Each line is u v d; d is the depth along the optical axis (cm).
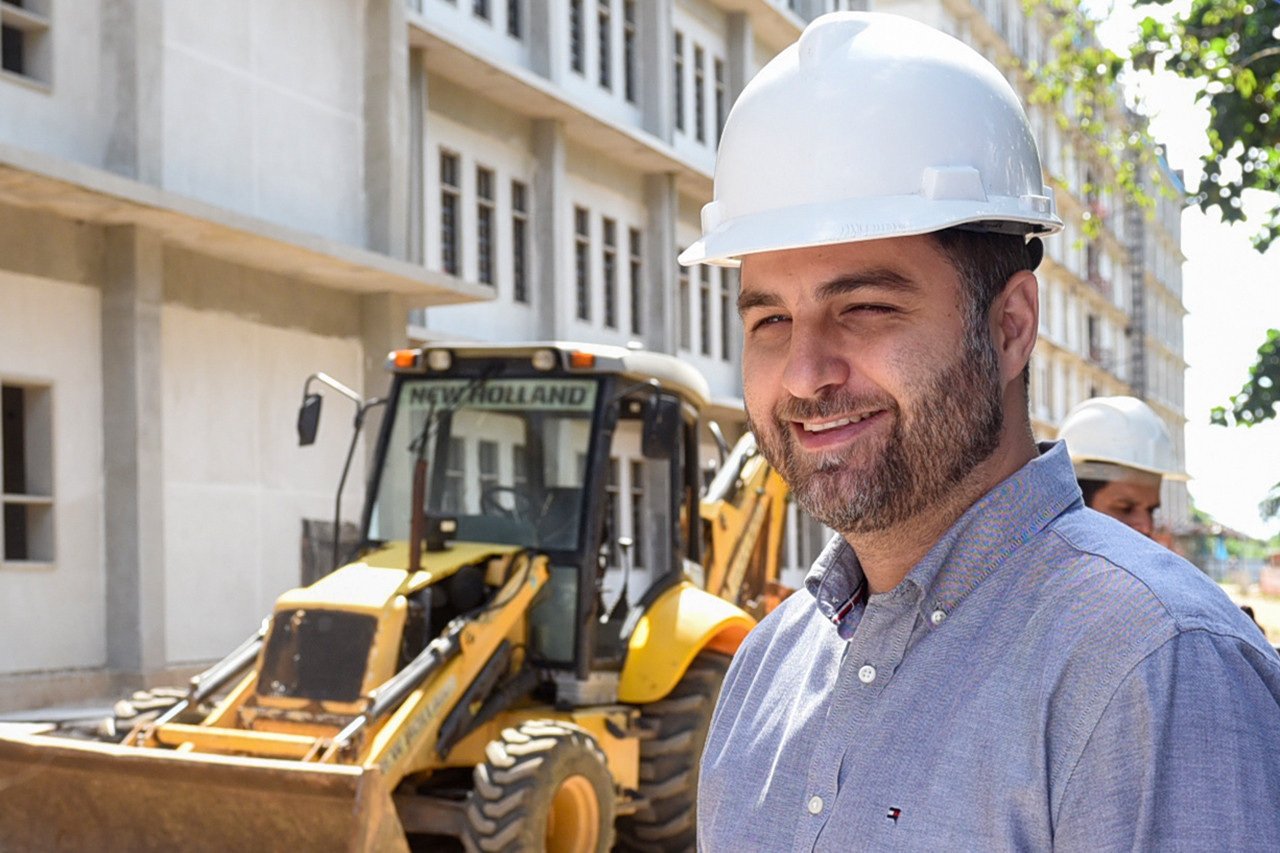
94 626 1373
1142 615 120
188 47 1511
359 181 1783
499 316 2170
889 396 141
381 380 1748
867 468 141
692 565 825
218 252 1518
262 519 1583
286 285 1642
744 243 147
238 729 657
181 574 1463
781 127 150
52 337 1347
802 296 145
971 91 148
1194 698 115
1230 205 991
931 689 132
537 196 2278
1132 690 117
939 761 128
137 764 560
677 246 2697
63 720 1162
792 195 147
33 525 1348
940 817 126
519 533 725
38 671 1310
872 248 142
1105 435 373
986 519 135
